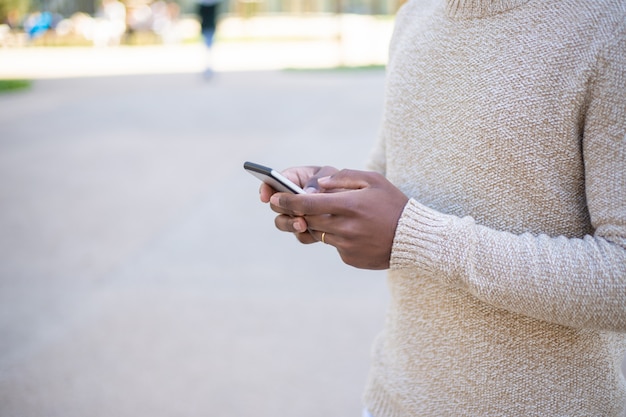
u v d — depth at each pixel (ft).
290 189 4.06
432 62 4.31
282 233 17.43
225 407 10.37
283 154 24.80
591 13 3.68
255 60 59.16
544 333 3.97
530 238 3.73
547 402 4.01
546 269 3.59
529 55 3.83
